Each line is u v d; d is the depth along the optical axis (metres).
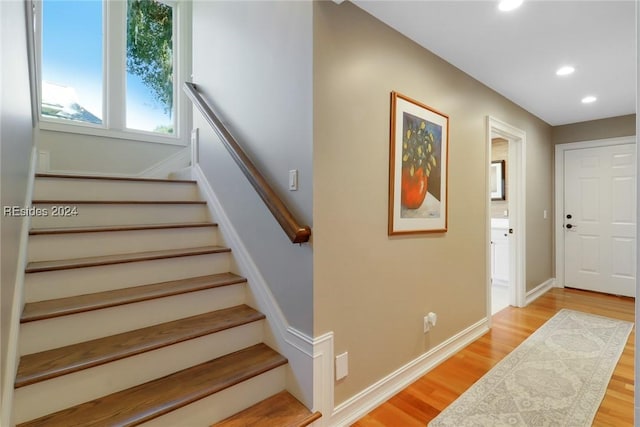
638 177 0.61
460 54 2.31
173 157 3.79
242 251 2.08
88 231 1.86
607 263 4.09
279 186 1.75
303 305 1.61
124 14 3.47
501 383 2.07
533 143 3.88
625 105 3.50
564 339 2.73
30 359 1.33
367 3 1.73
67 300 1.58
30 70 1.84
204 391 1.41
